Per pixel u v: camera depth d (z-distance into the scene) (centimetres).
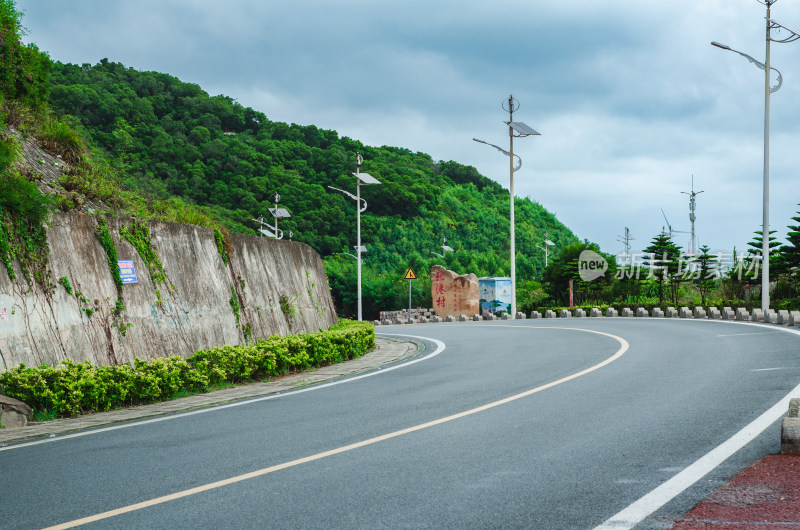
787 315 2062
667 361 1209
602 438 627
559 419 725
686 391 871
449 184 12531
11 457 649
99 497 491
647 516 409
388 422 751
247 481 520
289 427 750
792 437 534
